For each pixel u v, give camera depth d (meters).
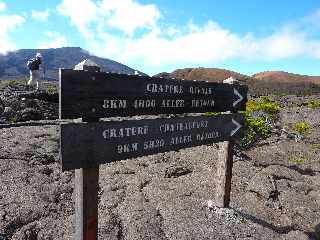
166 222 5.98
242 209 6.66
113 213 6.26
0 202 6.37
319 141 14.11
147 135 4.54
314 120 20.95
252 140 11.98
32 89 21.61
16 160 8.73
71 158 3.69
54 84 27.64
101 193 7.17
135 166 8.92
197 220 6.07
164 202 6.77
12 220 5.83
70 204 6.67
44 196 6.86
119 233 5.62
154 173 8.45
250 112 17.77
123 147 4.22
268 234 5.88
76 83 3.68
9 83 23.08
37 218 6.00
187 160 9.60
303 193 7.89
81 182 3.87
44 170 8.27
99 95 3.91
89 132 3.83
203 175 8.44
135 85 4.32
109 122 4.03
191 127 5.27
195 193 7.27
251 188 7.75
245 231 5.87
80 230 3.96
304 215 6.79
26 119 15.55
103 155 3.99
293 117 21.97
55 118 16.77
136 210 6.36
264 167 9.55
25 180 7.52
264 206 6.98
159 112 4.73
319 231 6.24
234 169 8.93
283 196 7.55
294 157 11.09
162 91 4.73
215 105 5.72
